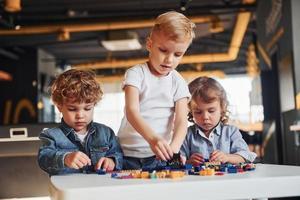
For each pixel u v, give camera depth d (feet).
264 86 21.16
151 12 24.98
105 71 43.96
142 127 4.68
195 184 3.13
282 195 3.26
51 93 5.11
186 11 23.65
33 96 34.50
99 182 3.37
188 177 3.49
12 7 20.18
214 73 39.70
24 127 7.77
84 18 25.70
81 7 25.99
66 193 3.01
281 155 19.56
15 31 26.99
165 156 4.38
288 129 17.35
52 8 25.94
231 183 3.18
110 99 48.42
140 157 5.20
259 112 30.45
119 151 5.26
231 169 3.90
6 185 7.77
